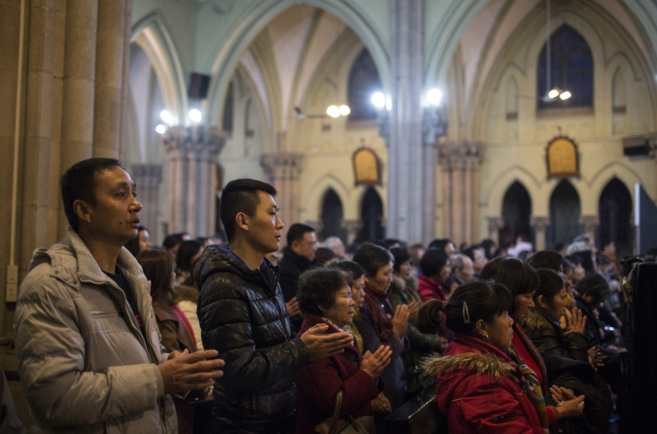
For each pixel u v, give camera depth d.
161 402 2.70
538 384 3.19
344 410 3.12
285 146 25.88
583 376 4.00
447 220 23.23
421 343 4.91
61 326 2.29
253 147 27.19
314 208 26.11
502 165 23.39
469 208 23.03
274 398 2.93
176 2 19.14
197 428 4.47
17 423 2.44
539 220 22.73
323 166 26.00
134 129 27.48
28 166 5.32
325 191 26.03
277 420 2.93
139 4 17.89
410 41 16.52
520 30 22.73
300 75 25.17
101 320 2.45
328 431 3.11
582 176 22.27
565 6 22.11
